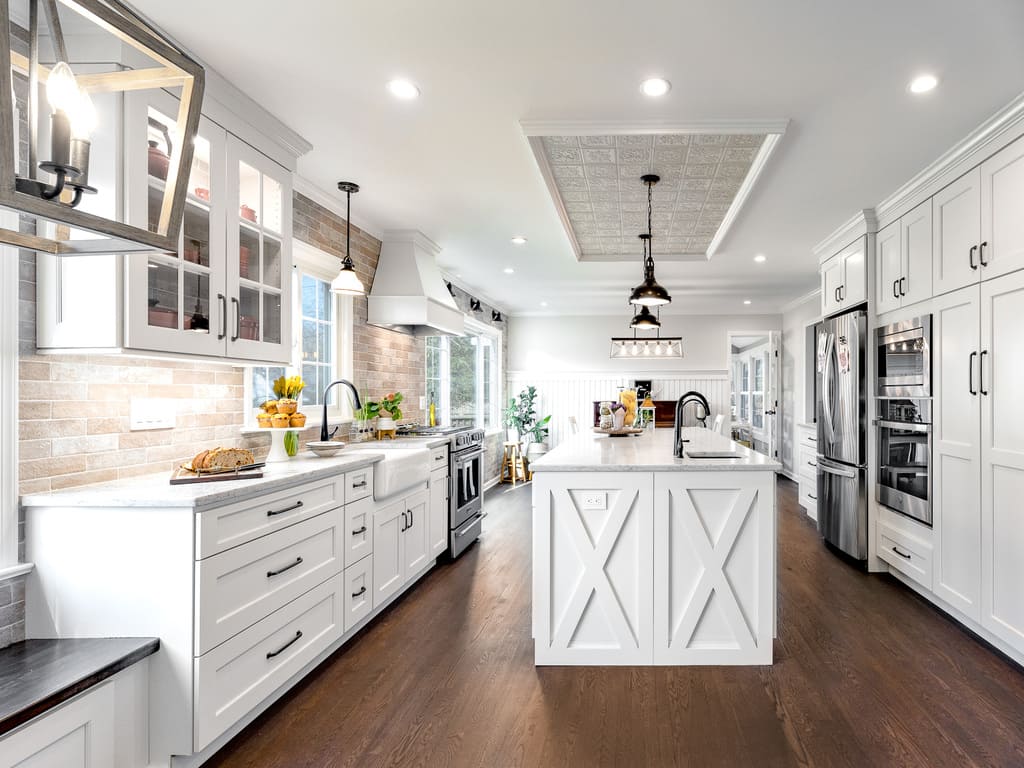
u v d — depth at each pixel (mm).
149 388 2416
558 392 9078
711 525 2748
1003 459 2738
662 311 8680
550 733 2182
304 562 2525
